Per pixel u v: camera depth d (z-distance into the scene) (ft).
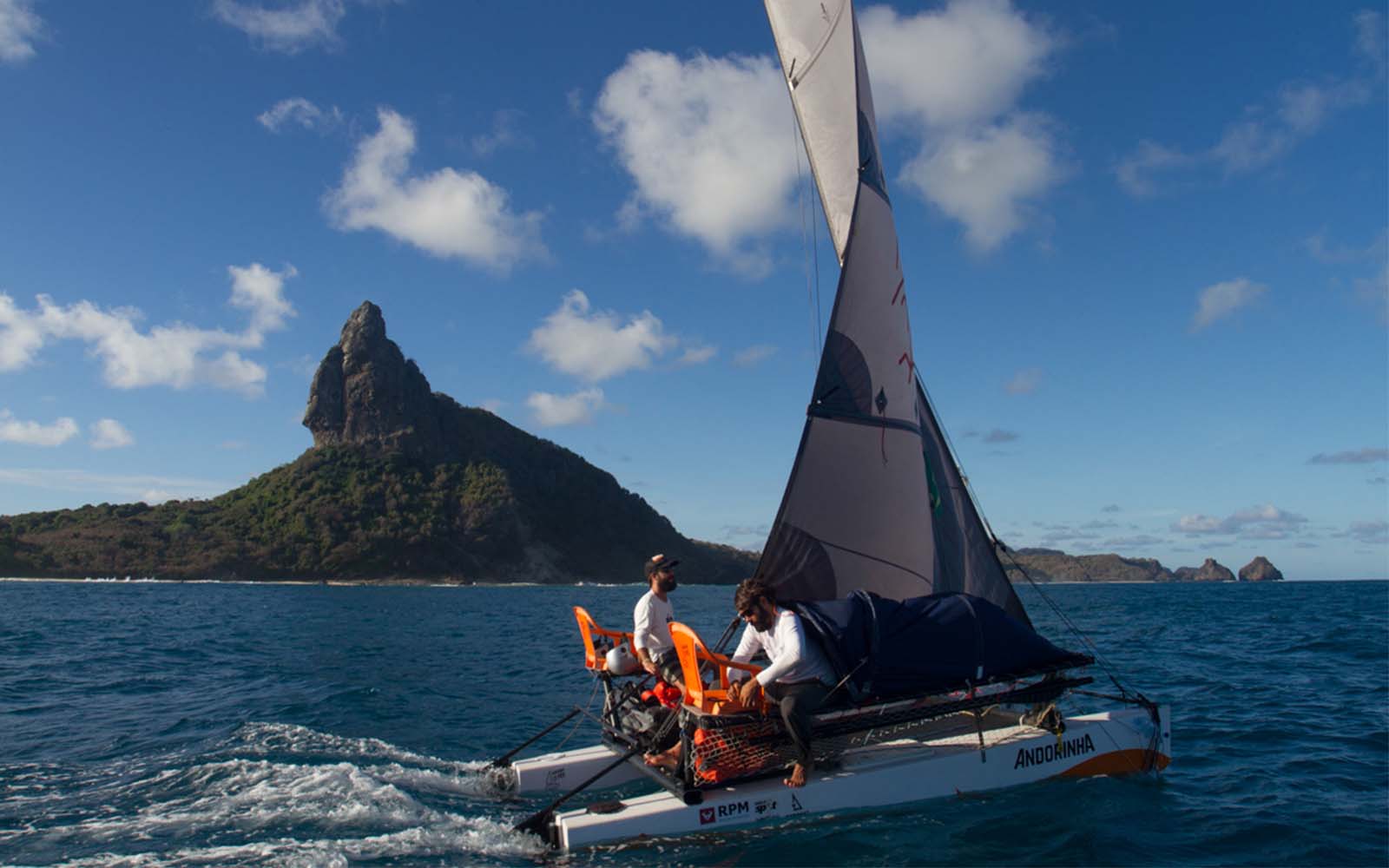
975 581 27.84
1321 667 50.31
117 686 42.34
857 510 24.12
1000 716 25.67
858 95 27.04
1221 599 194.90
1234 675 46.26
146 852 17.71
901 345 26.30
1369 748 28.66
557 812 19.72
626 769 24.14
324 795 21.75
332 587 401.90
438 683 44.01
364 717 33.55
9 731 30.76
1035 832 19.60
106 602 156.04
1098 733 24.31
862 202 26.12
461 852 18.08
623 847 18.43
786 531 22.74
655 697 21.99
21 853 17.57
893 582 24.56
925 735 23.85
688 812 19.25
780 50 29.43
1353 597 208.23
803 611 21.18
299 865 16.94
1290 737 30.40
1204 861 18.38
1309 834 20.01
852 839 18.90
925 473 26.08
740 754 20.12
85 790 22.49
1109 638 72.59
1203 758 27.27
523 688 42.63
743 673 21.06
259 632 82.12
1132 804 21.97
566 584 535.19
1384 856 18.86
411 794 22.39
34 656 55.57
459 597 260.62
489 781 23.80
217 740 28.89
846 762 21.67
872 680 20.85
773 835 19.08
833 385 23.90
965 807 21.06
